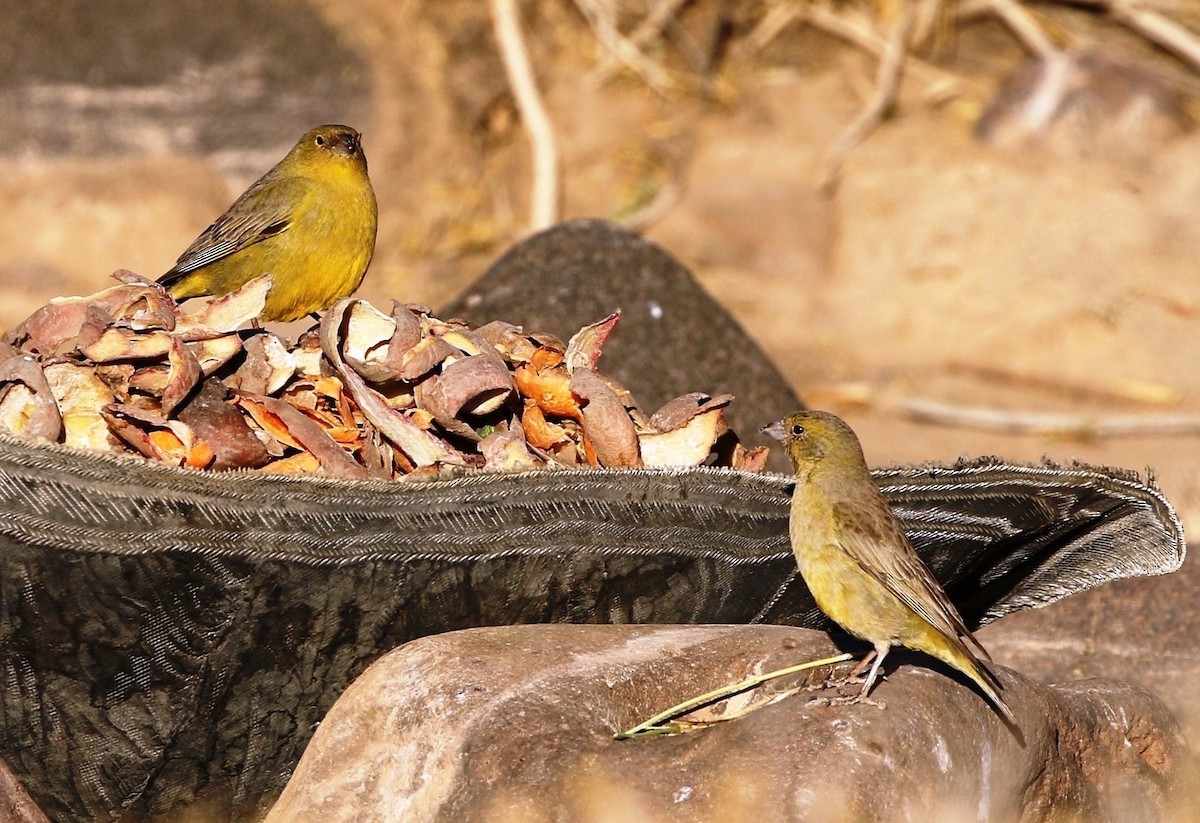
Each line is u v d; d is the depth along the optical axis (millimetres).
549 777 6980
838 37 36469
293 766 8117
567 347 9148
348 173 12695
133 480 6852
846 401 27562
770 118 34781
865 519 8688
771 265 31828
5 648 7105
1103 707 8828
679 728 7523
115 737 7574
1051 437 26141
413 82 33219
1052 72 32469
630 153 34781
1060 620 12383
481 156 33875
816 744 7227
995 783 7801
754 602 9219
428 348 8336
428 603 7828
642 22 36781
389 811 7152
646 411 14250
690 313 14719
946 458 24203
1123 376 28375
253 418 7887
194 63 31234
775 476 8555
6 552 6812
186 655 7395
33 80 30344
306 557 7285
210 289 12906
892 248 30953
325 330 8219
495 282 14672
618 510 8070
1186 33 35406
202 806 8094
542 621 8336
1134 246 29906
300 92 31922
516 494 7684
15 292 27344
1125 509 9125
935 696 7812
